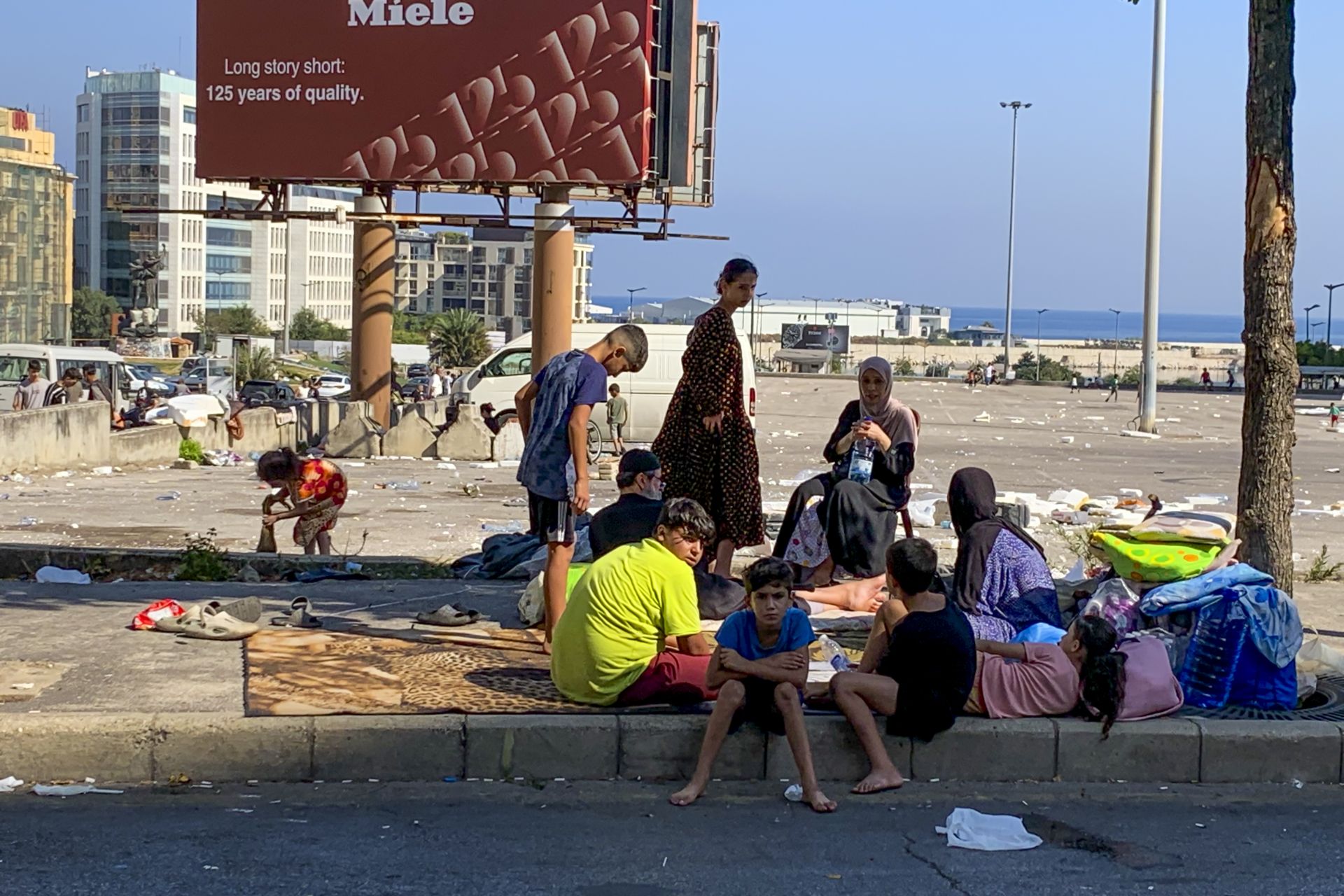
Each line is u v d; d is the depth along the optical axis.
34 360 32.12
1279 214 8.80
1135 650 6.93
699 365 8.93
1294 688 7.37
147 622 8.30
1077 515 15.79
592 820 5.93
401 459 23.88
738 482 9.00
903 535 13.86
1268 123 8.72
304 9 23.91
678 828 5.86
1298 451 28.95
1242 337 9.10
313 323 150.75
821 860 5.51
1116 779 6.68
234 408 26.23
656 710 6.74
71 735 6.23
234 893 4.96
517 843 5.61
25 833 5.55
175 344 125.38
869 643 6.88
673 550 6.80
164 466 22.61
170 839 5.51
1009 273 72.06
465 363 112.94
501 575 10.39
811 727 6.55
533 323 24.20
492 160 23.64
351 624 8.60
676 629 6.75
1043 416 40.12
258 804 6.02
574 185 23.70
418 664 7.56
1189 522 7.96
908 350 150.12
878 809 6.21
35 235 91.88
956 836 5.75
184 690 6.93
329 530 11.31
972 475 7.97
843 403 44.16
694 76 24.00
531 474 7.88
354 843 5.55
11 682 6.96
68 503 16.42
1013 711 6.74
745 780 6.53
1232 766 6.70
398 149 23.84
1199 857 5.64
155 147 154.50
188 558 10.57
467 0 23.47
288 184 24.86
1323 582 11.45
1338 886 5.32
